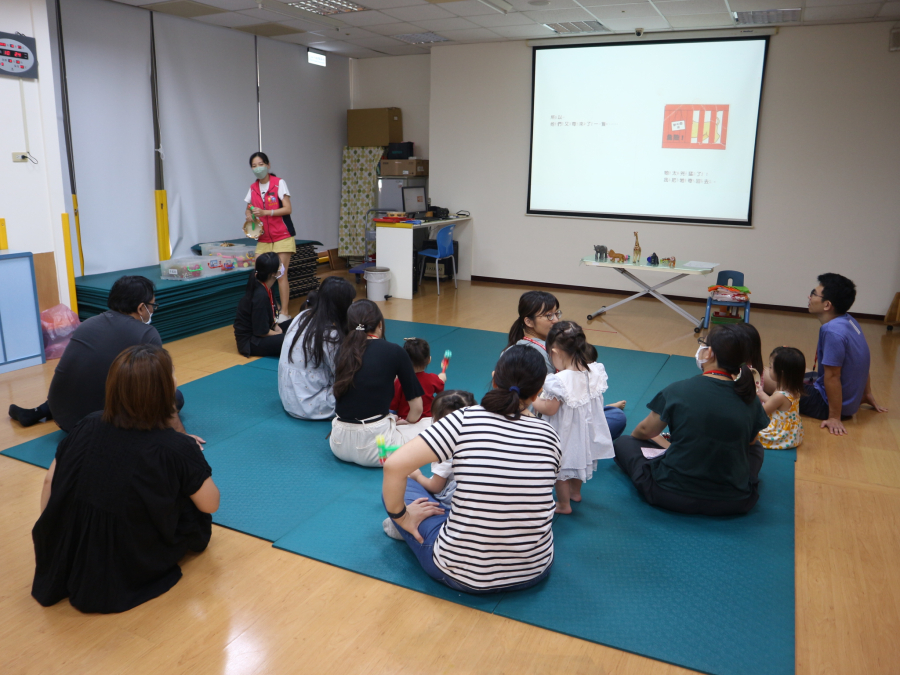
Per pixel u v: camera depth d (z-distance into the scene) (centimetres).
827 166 682
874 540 263
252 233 623
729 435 261
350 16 664
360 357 304
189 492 215
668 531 266
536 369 205
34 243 478
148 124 662
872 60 646
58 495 206
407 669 189
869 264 686
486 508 200
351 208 934
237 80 757
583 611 215
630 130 757
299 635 202
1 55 441
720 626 208
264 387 432
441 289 812
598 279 807
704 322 608
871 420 400
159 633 202
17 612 212
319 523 266
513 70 797
